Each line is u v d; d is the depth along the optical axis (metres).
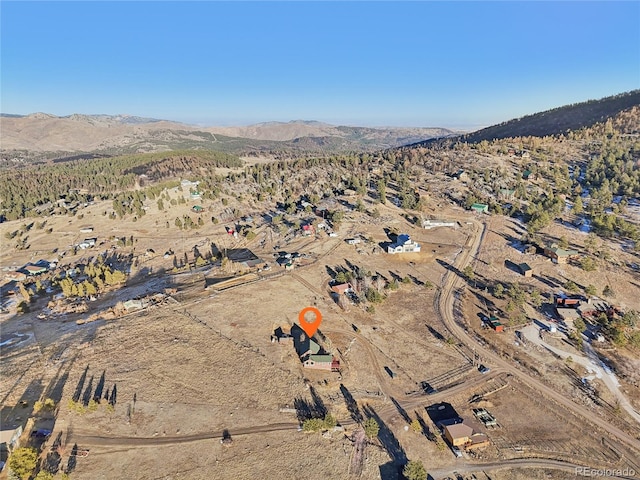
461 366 79.19
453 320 94.75
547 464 58.34
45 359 76.25
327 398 69.12
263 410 65.38
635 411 68.19
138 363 74.50
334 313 96.06
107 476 52.94
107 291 113.62
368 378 75.06
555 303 100.94
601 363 79.62
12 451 55.00
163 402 65.69
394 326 92.38
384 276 116.56
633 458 59.34
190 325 86.94
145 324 87.31
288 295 102.50
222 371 73.38
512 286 104.06
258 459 56.62
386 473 56.09
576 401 70.44
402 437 62.31
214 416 63.53
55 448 56.41
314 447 59.25
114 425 60.88
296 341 83.50
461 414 67.06
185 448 57.56
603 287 108.69
